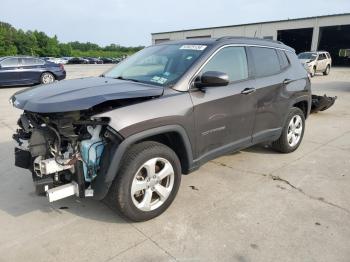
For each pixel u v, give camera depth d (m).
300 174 4.29
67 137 2.76
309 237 2.92
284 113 4.70
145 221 3.15
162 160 3.12
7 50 80.00
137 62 4.02
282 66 4.71
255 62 4.20
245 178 4.15
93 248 2.77
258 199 3.60
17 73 14.31
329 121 7.44
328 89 13.39
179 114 3.13
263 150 5.21
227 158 4.84
